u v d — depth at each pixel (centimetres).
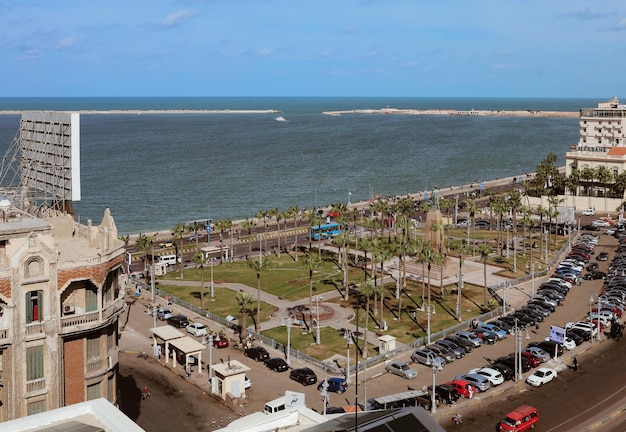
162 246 16850
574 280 13100
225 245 17275
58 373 6078
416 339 10100
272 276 13950
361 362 9031
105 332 6538
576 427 7144
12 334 5803
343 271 14225
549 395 8031
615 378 8506
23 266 5819
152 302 12056
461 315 11281
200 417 7525
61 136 7981
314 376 8544
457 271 14088
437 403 7781
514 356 8944
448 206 18638
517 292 12650
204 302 12100
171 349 9456
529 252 15900
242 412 7675
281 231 18962
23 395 5894
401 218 15225
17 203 8788
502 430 6975
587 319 10731
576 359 9150
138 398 8019
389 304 11962
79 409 4312
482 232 18462
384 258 11269
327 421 3850
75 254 6725
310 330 10538
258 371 8981
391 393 8138
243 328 10288
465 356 9438
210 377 8488
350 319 11112
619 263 14112
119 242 6900
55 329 6031
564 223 18300
